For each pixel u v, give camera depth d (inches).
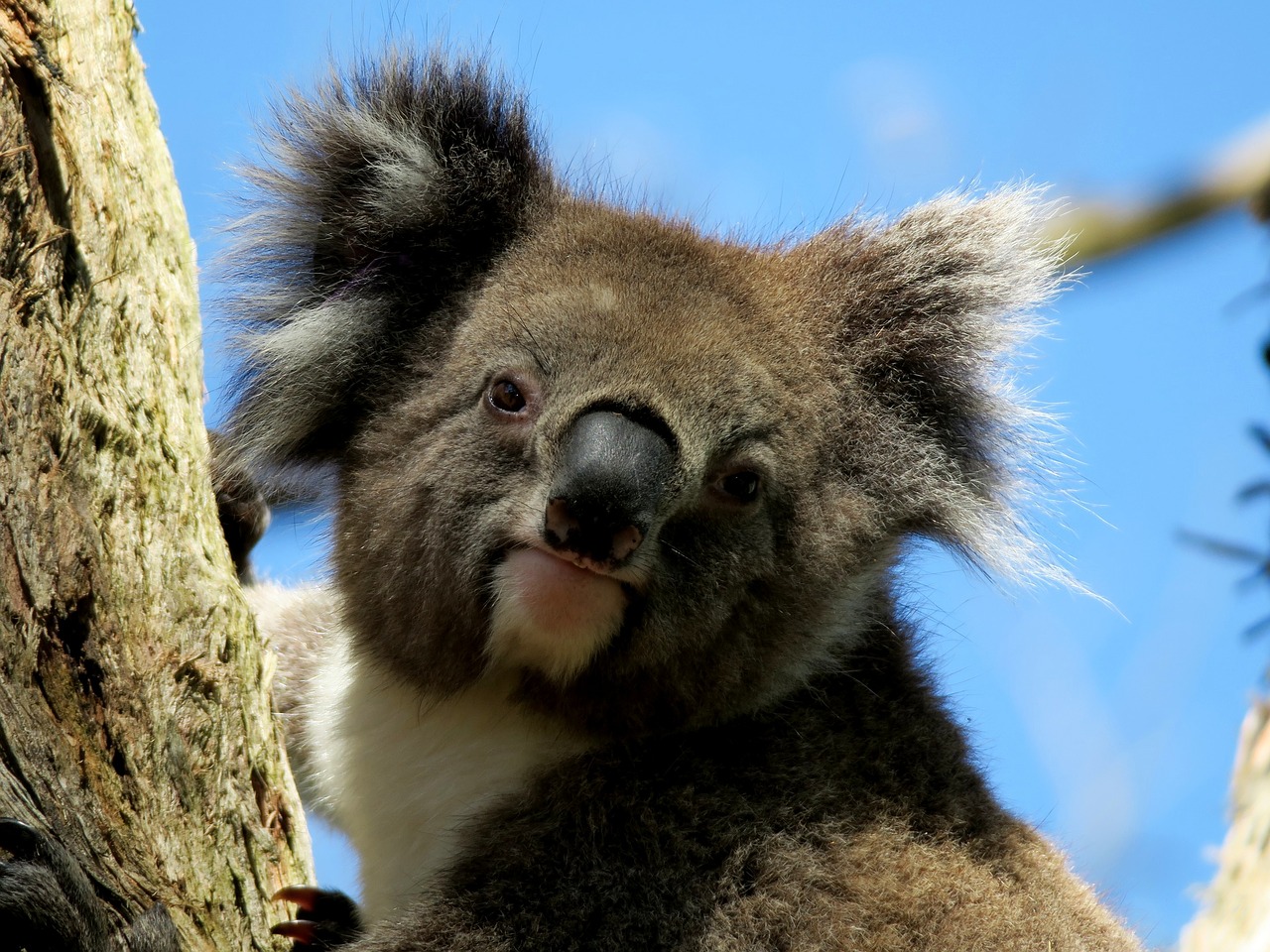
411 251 452.8
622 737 422.3
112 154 384.2
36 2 371.2
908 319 475.8
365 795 451.8
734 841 401.1
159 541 352.8
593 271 434.9
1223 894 441.1
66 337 346.0
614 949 384.8
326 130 459.2
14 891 281.1
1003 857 422.3
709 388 408.2
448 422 417.1
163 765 330.3
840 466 453.1
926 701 450.6
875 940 388.2
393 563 419.2
